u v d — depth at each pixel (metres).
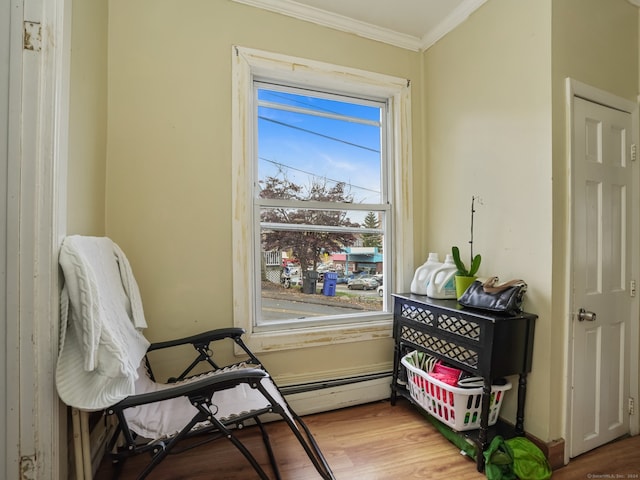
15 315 1.02
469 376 1.67
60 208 1.09
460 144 2.07
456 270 1.97
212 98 1.84
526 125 1.66
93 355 1.03
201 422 1.15
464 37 2.04
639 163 1.84
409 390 2.00
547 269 1.55
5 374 1.02
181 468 1.50
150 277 1.74
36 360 1.04
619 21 1.79
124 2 1.69
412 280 2.31
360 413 2.01
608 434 1.73
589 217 1.67
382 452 1.62
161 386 1.52
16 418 1.03
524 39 1.67
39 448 1.04
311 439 1.43
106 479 1.41
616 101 1.76
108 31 1.66
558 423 1.56
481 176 1.92
